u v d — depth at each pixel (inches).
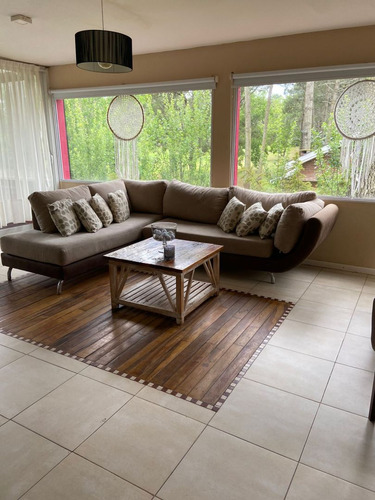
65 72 218.4
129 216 187.0
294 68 157.5
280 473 62.6
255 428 72.4
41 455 66.1
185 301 119.9
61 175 241.3
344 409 77.8
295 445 68.4
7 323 115.1
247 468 63.5
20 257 144.7
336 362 94.4
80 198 168.2
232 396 81.6
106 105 217.2
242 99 176.4
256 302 130.1
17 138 212.8
